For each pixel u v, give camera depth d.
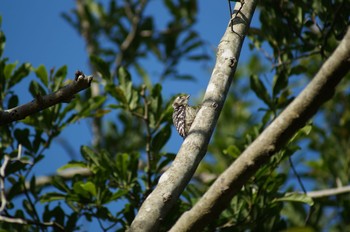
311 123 8.39
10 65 9.69
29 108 5.80
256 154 5.16
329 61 4.95
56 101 5.78
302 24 9.59
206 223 5.39
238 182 5.23
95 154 9.15
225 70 5.91
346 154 11.71
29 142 9.38
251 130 9.48
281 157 8.44
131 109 9.48
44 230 8.75
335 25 9.16
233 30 6.21
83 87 5.72
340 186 11.20
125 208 8.52
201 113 5.61
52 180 8.92
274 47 9.67
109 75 9.84
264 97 9.27
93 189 8.45
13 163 8.88
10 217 8.80
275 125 5.14
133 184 8.91
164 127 9.16
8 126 9.55
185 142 5.44
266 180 8.54
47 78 9.66
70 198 8.59
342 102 12.87
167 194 5.18
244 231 8.66
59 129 9.56
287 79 9.34
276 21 9.69
